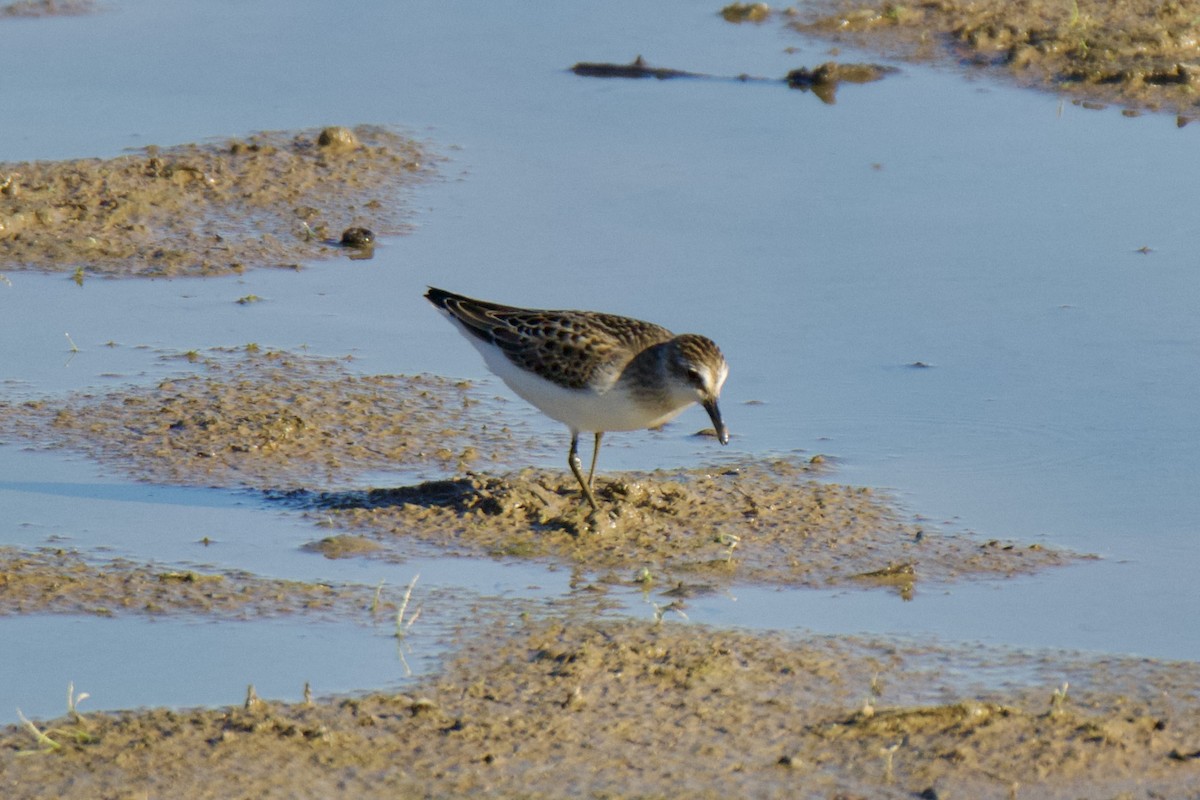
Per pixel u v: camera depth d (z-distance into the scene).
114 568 11.95
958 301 17.28
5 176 19.97
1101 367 15.77
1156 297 17.19
